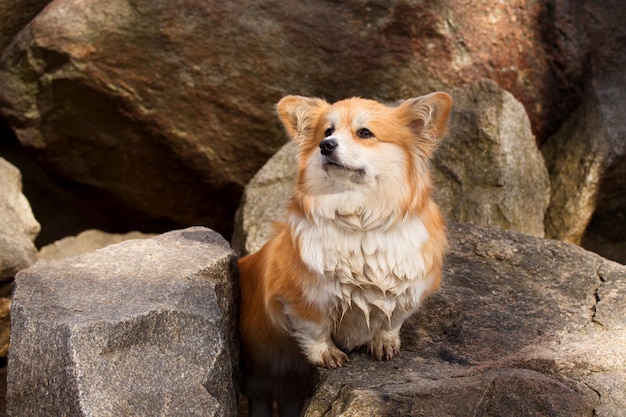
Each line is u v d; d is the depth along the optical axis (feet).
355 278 16.94
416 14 29.27
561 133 30.99
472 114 27.71
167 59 29.01
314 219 17.02
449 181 27.48
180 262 18.72
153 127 29.66
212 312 17.25
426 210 17.71
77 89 29.07
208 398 15.90
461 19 29.66
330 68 29.40
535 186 27.96
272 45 29.17
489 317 19.25
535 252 21.68
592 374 16.72
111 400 14.90
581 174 29.07
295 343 19.07
